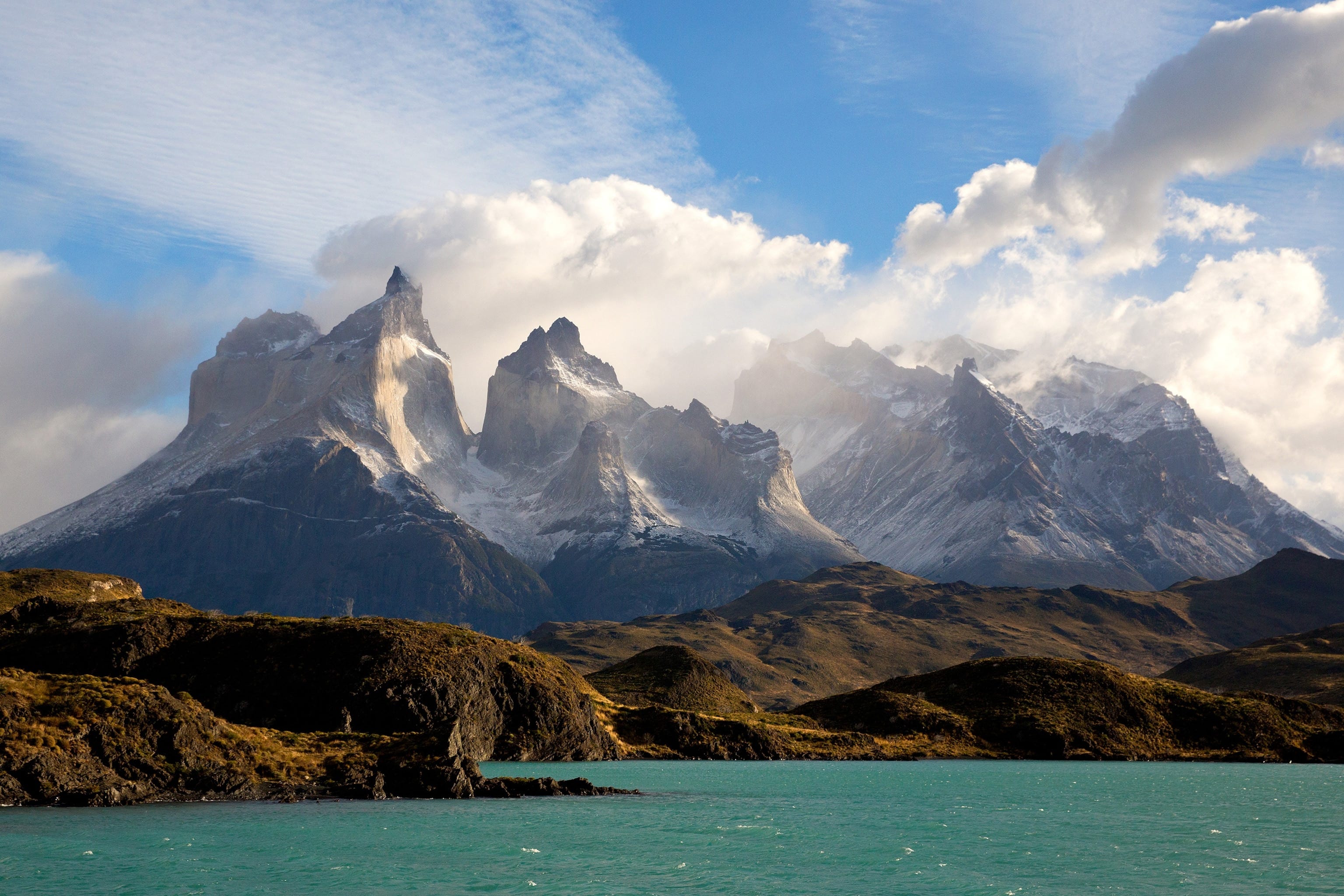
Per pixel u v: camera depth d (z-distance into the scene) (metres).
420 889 85.12
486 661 182.75
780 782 173.88
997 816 130.00
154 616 186.75
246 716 161.25
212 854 94.19
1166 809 138.75
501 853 98.88
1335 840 112.75
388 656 168.88
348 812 118.00
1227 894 86.38
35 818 106.75
